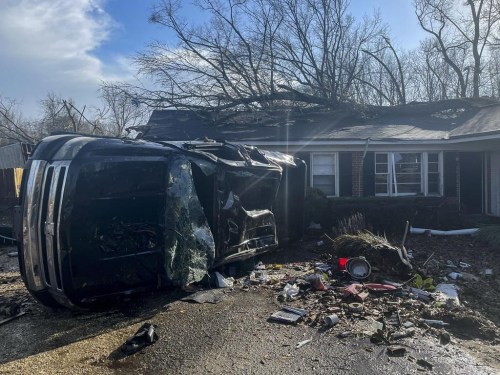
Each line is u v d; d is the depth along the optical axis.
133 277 5.70
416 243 10.95
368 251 7.81
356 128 15.92
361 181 14.16
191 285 6.70
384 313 5.46
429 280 7.07
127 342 4.60
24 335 5.07
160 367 4.17
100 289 5.44
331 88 23.50
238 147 7.51
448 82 35.25
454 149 14.23
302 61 24.72
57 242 5.16
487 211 14.71
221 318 5.38
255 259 8.27
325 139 13.81
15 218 5.66
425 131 14.92
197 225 6.09
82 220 5.21
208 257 6.20
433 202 12.64
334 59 25.36
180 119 18.97
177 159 6.09
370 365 4.09
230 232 6.93
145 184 5.79
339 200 12.30
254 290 6.56
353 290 6.11
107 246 5.45
